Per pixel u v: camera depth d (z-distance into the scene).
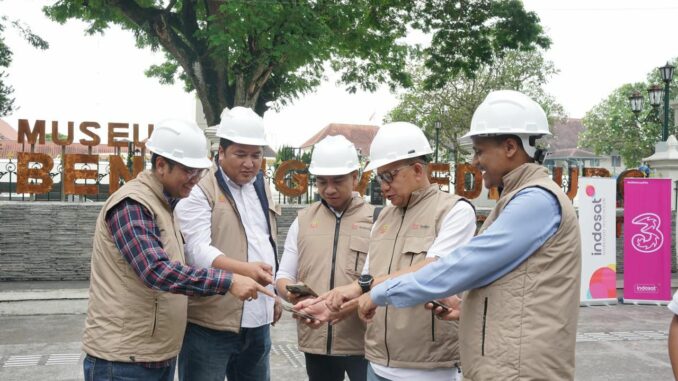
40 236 9.20
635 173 11.50
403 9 15.08
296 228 3.33
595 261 8.47
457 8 14.66
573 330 1.92
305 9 12.51
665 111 12.66
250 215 3.23
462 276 1.95
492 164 2.10
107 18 14.43
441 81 15.80
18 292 8.17
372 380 2.69
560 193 1.95
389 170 2.66
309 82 16.31
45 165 9.45
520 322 1.89
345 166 3.09
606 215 8.49
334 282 3.13
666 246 8.51
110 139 10.49
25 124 9.88
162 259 2.42
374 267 2.74
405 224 2.69
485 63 15.31
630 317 7.67
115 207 2.48
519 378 1.87
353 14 14.09
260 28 11.99
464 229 2.58
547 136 2.12
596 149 41.53
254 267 2.90
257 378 3.34
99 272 2.52
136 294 2.48
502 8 14.35
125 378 2.46
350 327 3.12
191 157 2.58
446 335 2.52
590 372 5.29
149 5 14.08
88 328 2.52
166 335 2.55
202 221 3.03
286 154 12.03
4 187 15.88
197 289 2.44
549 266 1.90
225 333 3.06
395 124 2.73
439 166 10.99
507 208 1.94
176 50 14.52
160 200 2.61
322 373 3.24
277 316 3.36
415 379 2.53
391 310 2.57
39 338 6.17
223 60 13.65
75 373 5.01
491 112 2.08
